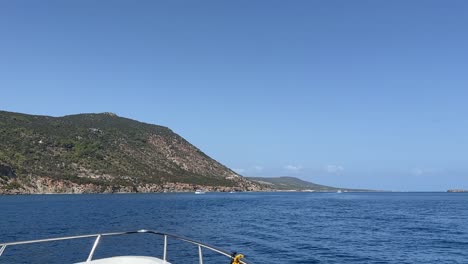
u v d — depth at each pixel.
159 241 35.75
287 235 44.06
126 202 120.31
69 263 26.62
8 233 44.34
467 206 117.31
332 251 33.69
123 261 10.65
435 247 36.44
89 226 52.38
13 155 189.62
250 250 33.38
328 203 134.00
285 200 158.88
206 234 44.47
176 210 86.75
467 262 29.77
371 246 36.78
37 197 151.50
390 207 110.38
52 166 197.38
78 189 187.25
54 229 48.59
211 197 178.25
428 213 84.94
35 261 26.95
